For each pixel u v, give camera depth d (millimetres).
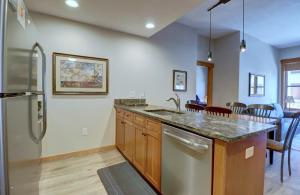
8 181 866
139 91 3553
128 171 2455
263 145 1524
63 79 2787
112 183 2150
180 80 4148
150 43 3666
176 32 4082
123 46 3336
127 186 2094
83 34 2930
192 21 4082
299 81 5930
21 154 1069
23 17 1117
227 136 1172
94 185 2102
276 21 4117
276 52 6133
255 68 5273
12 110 919
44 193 1924
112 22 2877
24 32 1142
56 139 2787
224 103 5125
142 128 2209
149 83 3678
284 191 1999
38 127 1644
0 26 816
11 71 906
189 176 1448
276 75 6145
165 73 3904
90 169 2500
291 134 2350
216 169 1228
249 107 3404
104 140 3217
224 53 5137
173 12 2482
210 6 3398
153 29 3164
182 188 1527
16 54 984
